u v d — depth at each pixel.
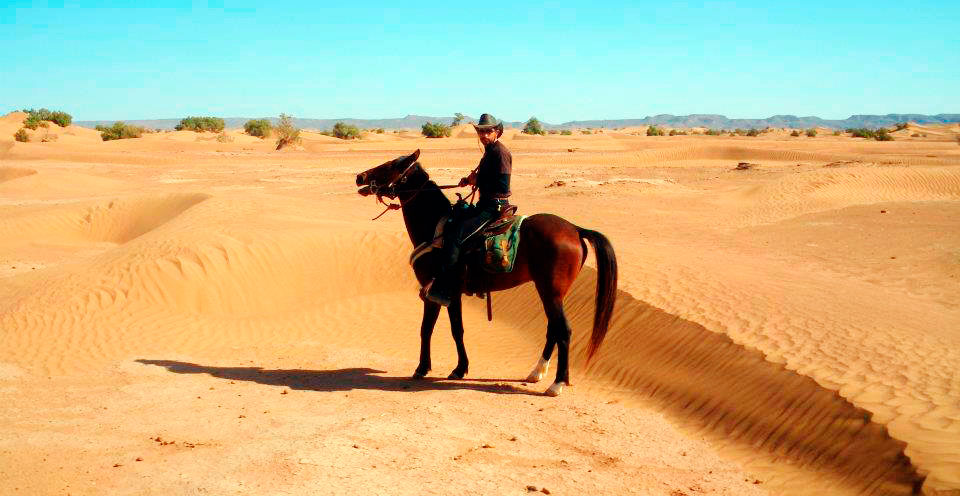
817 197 29.55
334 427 7.06
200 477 5.64
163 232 17.75
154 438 6.72
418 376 9.41
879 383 7.03
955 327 9.30
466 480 5.79
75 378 9.39
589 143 83.06
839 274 15.22
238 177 45.53
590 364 9.81
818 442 6.39
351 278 14.91
